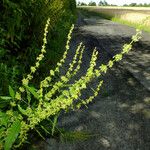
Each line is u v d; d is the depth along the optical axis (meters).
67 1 11.03
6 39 4.37
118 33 14.56
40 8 5.45
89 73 2.39
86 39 11.88
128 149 3.70
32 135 3.54
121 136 3.98
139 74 6.85
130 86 5.96
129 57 8.51
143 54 9.09
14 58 4.43
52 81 5.15
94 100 5.08
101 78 6.29
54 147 3.47
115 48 10.00
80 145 3.62
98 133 3.99
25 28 5.16
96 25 19.08
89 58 8.20
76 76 6.26
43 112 2.43
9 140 2.18
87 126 4.16
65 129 4.00
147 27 17.42
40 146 3.42
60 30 7.86
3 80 3.71
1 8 4.53
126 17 28.41
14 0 4.76
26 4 5.12
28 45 5.13
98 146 3.68
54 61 5.95
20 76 4.43
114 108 4.84
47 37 6.34
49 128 3.59
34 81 4.69
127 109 4.85
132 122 4.40
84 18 27.55
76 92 2.40
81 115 4.45
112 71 6.92
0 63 3.86
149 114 4.72
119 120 4.43
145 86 6.02
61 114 4.37
